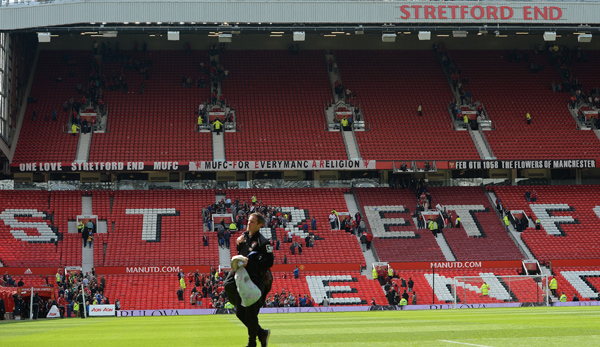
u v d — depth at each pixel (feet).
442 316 84.48
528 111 208.33
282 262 162.09
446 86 216.33
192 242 166.61
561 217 183.01
